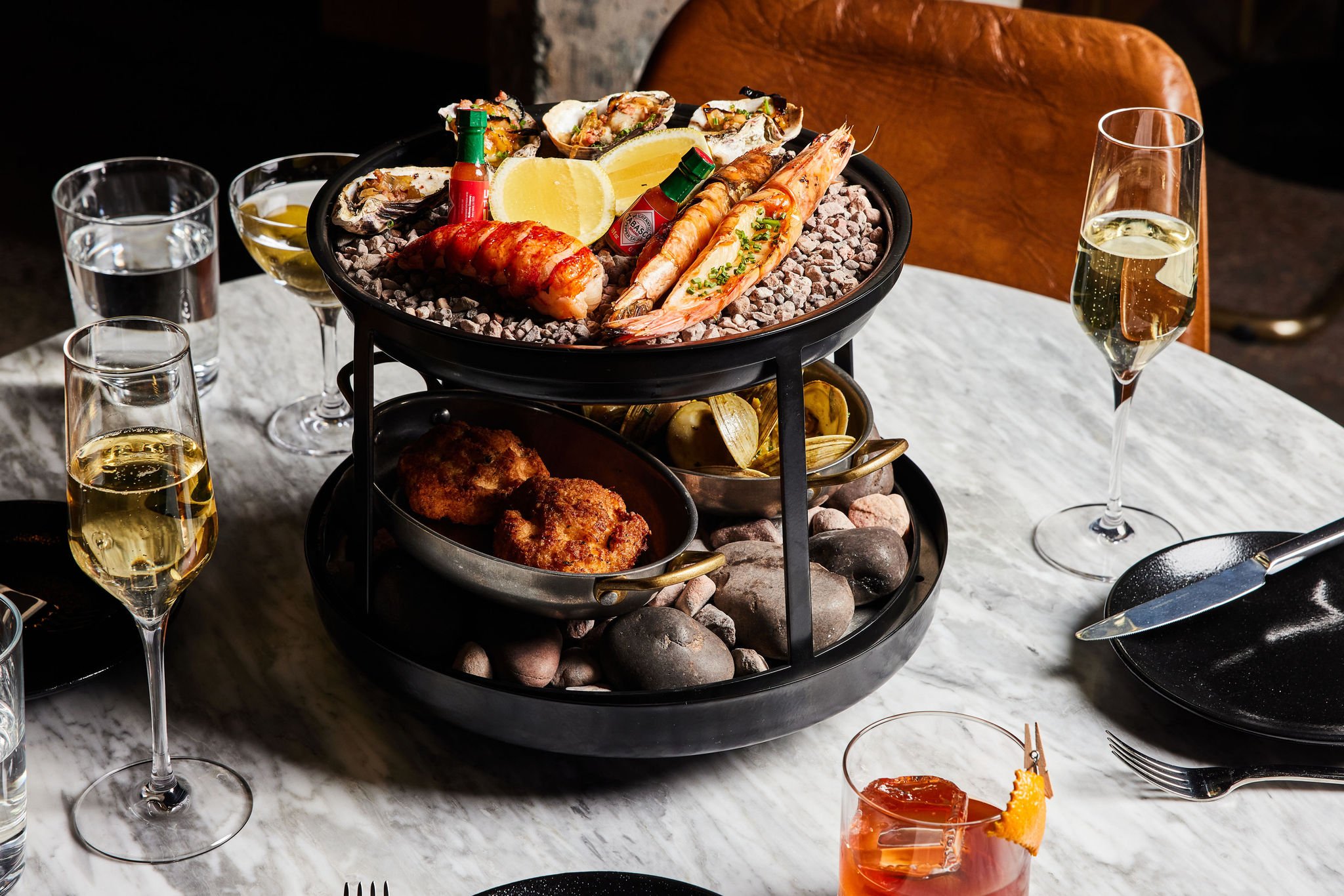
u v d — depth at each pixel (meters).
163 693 1.21
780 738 1.26
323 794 1.24
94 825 1.21
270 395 1.53
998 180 1.74
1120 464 1.39
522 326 1.22
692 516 1.26
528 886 1.17
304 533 1.34
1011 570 1.38
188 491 1.16
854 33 1.75
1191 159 1.32
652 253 1.24
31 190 3.34
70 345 1.20
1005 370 1.55
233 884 1.19
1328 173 3.13
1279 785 1.25
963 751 1.14
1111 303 1.32
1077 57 1.70
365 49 3.97
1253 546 1.35
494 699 1.23
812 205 1.29
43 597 1.32
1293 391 2.95
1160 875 1.20
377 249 1.27
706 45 1.78
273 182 1.52
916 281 1.64
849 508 1.35
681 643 1.24
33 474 1.44
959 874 1.10
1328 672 1.28
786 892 1.20
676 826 1.23
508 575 1.23
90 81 3.78
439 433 1.31
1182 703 1.26
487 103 1.34
